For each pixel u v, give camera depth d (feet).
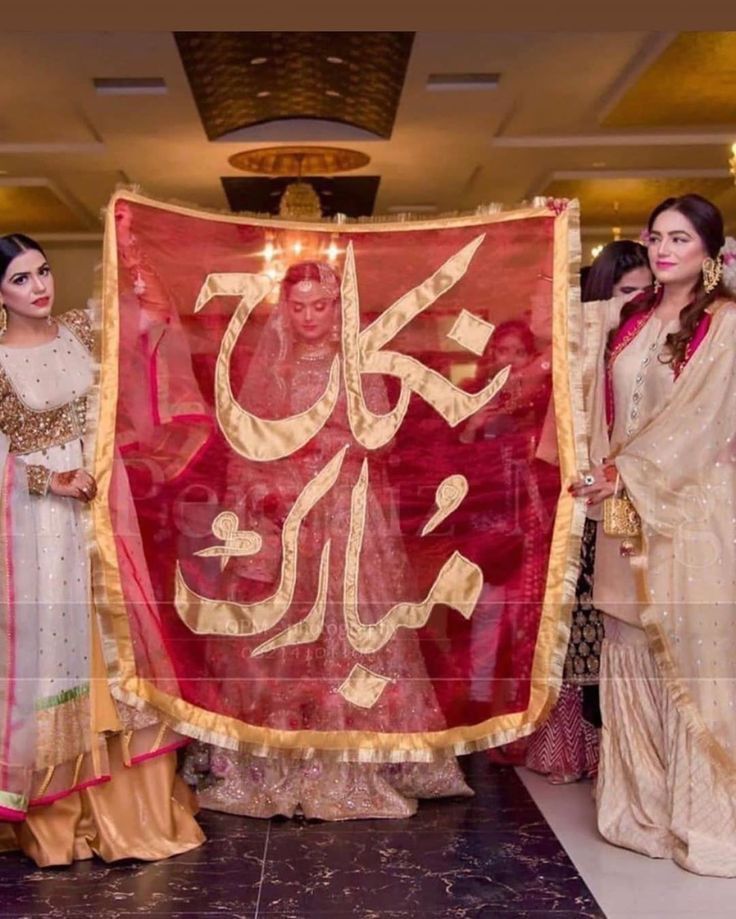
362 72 11.49
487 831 10.94
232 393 11.02
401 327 11.19
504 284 11.09
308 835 10.83
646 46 11.12
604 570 10.87
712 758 10.15
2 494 10.11
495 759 13.21
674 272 10.32
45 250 12.08
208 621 10.80
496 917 8.93
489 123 11.99
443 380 11.16
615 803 10.68
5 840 10.56
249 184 12.55
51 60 10.85
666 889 9.50
